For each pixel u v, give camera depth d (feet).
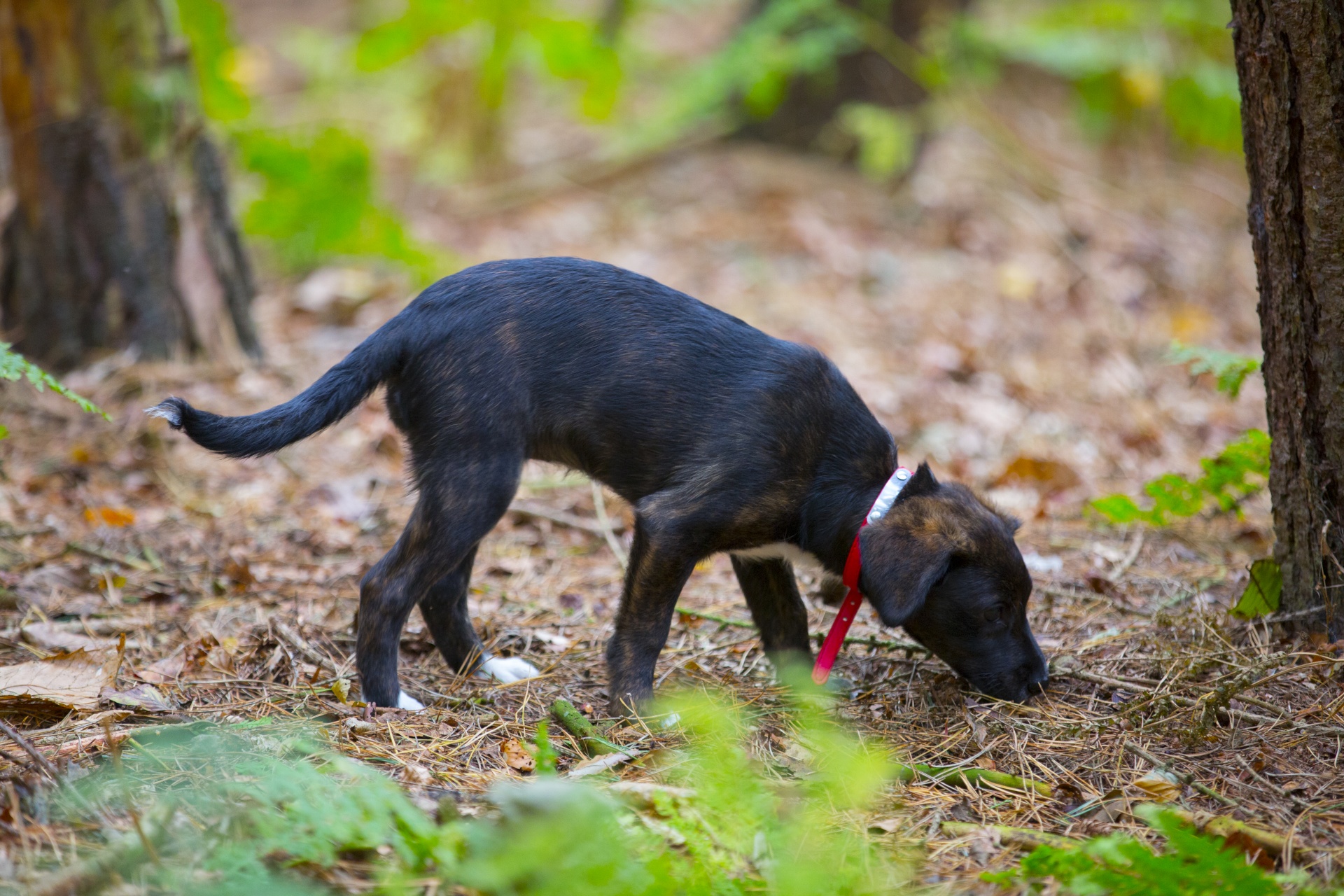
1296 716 17.19
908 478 18.94
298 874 12.35
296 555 25.67
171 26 34.24
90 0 32.24
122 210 33.19
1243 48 18.70
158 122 33.58
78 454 29.14
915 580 17.13
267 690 18.69
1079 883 12.28
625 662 18.62
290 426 17.87
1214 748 16.61
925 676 20.22
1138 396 37.96
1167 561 25.99
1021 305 46.09
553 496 30.53
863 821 14.65
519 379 18.57
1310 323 18.70
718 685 20.13
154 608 22.36
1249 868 11.96
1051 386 38.63
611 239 50.55
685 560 18.61
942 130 60.85
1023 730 17.79
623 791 14.03
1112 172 62.13
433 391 18.45
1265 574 20.25
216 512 28.02
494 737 17.35
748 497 18.52
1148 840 14.28
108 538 25.63
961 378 38.75
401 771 15.70
